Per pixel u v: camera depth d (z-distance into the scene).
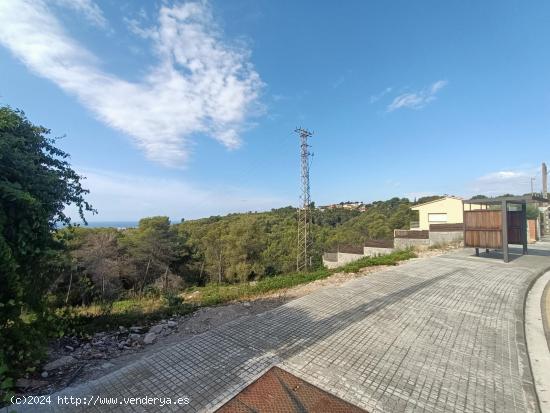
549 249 11.43
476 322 4.28
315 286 6.66
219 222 38.88
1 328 3.08
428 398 2.59
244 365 3.16
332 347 3.54
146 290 11.55
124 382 2.89
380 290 5.90
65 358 3.72
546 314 4.76
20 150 3.52
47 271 3.92
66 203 4.13
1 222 2.98
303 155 26.80
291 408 2.47
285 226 41.81
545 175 18.73
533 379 2.91
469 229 9.50
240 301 6.07
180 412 2.45
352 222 49.88
